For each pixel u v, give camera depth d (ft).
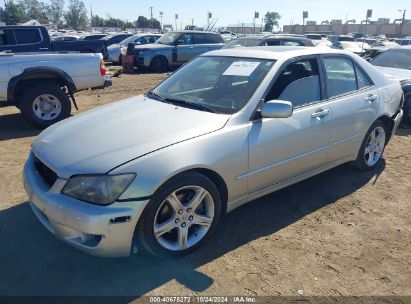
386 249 10.52
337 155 13.71
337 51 13.92
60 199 8.65
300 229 11.44
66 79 23.17
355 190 14.20
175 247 9.65
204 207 10.12
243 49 13.65
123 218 8.39
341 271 9.55
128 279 9.10
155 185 8.63
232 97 11.27
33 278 9.09
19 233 10.94
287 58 12.02
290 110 10.37
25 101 22.02
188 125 10.08
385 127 16.03
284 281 9.14
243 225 11.57
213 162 9.62
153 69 54.95
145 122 10.46
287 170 11.85
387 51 29.50
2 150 18.45
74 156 9.15
